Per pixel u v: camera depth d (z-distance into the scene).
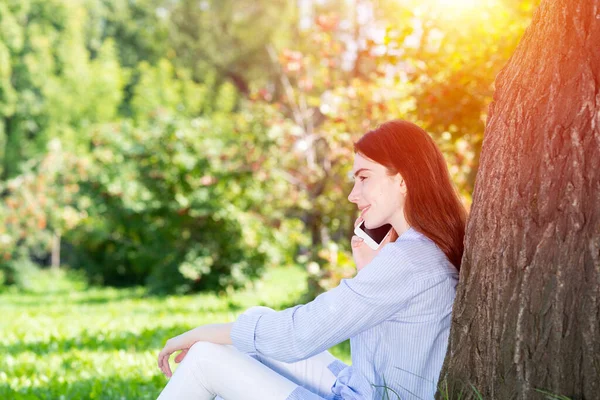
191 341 2.75
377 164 2.68
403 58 7.73
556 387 2.34
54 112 25.44
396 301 2.57
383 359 2.66
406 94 10.00
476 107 7.14
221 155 15.12
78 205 18.77
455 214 2.69
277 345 2.65
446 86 7.12
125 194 15.87
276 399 2.62
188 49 31.89
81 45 27.78
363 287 2.56
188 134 15.59
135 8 33.09
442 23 7.15
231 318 10.34
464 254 2.58
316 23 13.04
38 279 21.06
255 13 30.39
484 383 2.48
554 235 2.35
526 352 2.39
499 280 2.45
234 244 15.45
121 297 15.71
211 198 15.21
